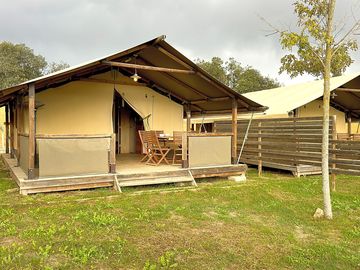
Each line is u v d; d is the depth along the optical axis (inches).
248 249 159.6
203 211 220.8
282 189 295.7
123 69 397.1
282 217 214.1
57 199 239.6
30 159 261.0
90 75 374.3
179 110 446.6
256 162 423.2
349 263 148.5
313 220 208.2
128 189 281.3
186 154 325.4
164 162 377.7
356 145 288.8
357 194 279.3
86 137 277.4
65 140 270.5
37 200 235.9
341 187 311.7
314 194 280.1
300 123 362.6
